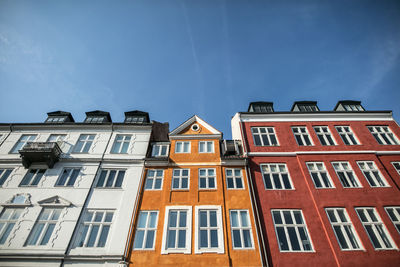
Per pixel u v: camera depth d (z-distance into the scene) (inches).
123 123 733.3
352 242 483.8
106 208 541.6
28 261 459.2
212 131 703.7
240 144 703.1
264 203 540.4
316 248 468.1
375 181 588.1
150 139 723.4
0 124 732.0
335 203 534.3
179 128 713.0
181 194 559.8
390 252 462.6
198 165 620.7
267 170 616.1
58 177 603.2
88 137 713.0
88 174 609.6
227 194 558.3
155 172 616.7
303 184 577.3
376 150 655.1
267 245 474.6
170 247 476.4
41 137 711.1
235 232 499.2
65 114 816.3
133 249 474.3
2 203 545.3
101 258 457.7
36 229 510.9
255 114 756.0
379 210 524.1
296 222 513.7
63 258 458.3
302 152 644.1
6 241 481.7
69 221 514.9
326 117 744.3
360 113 749.9
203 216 525.3
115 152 672.4
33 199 554.6
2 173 620.4
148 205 546.3
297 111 756.6
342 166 617.3
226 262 448.8
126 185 586.9
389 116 751.1
